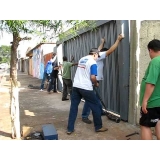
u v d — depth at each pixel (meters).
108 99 6.03
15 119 4.28
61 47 10.56
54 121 5.62
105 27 5.88
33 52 26.23
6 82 17.88
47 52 18.78
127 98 5.13
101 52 5.30
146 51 4.44
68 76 8.20
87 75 4.49
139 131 4.56
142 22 4.47
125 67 5.04
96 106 4.61
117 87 5.58
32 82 18.08
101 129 4.65
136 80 4.76
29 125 5.29
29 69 31.45
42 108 7.27
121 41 5.04
